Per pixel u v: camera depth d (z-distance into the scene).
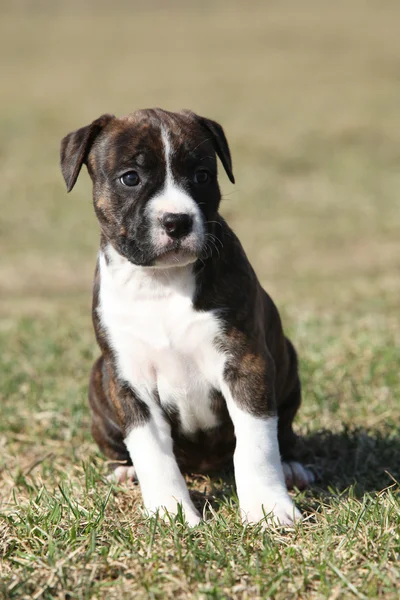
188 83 46.47
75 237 24.75
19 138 35.84
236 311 7.30
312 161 32.53
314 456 9.07
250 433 7.20
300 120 37.91
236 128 36.44
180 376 7.46
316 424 9.81
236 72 49.38
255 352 7.35
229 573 5.99
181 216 6.94
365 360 12.02
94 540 6.47
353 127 36.72
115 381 7.63
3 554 6.57
